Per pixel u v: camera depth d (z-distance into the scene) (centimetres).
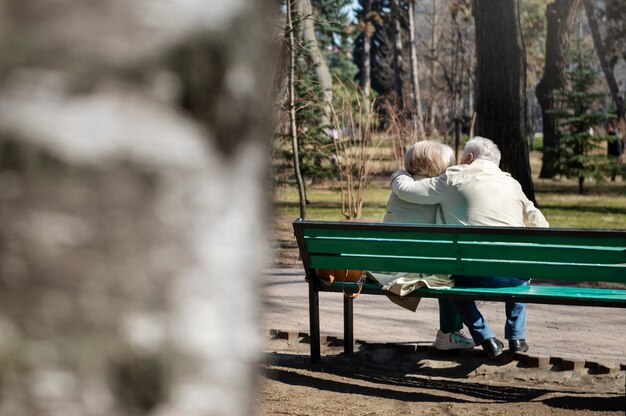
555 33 3591
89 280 99
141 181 100
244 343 110
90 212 99
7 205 97
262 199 115
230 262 108
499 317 839
